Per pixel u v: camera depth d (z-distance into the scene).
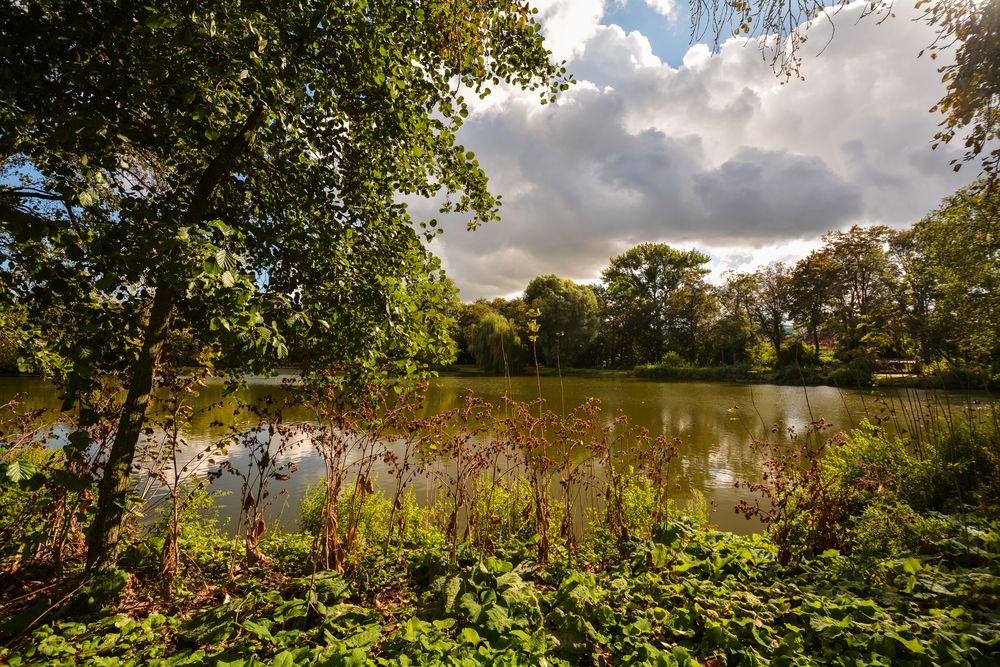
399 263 4.72
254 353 3.76
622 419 5.25
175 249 2.83
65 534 3.77
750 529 6.66
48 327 3.89
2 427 4.32
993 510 4.77
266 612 3.21
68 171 3.39
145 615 3.30
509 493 5.26
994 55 4.17
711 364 50.66
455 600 3.31
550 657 2.61
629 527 4.86
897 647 2.54
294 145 4.41
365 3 3.87
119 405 4.06
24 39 2.95
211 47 2.82
